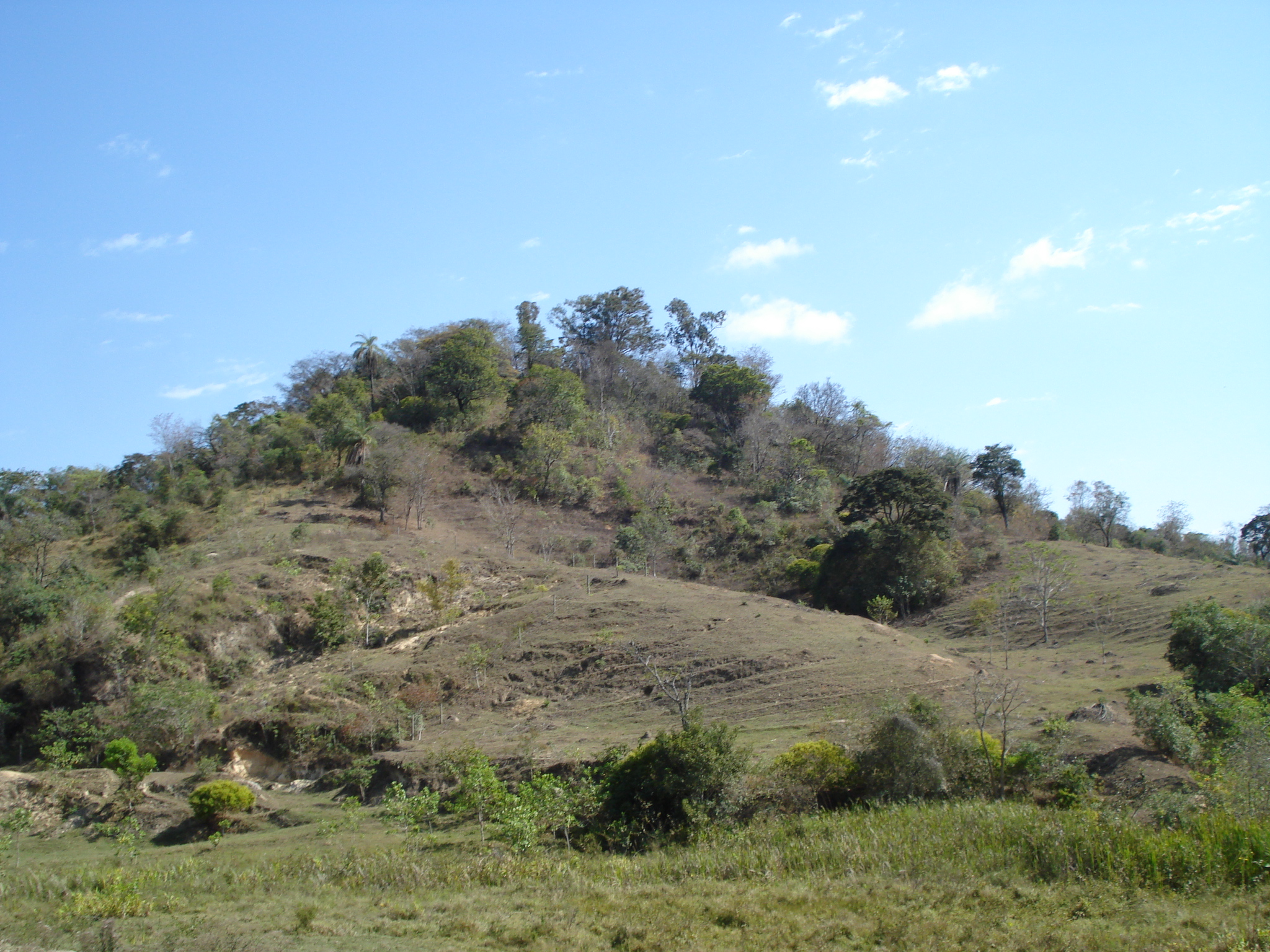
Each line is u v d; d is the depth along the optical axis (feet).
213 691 131.23
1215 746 73.20
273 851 79.82
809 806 72.18
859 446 307.58
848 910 49.08
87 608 143.33
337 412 260.62
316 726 114.11
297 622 152.56
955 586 194.18
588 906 53.06
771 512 246.27
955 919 46.32
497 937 47.62
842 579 199.31
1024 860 54.44
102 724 123.03
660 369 368.07
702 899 52.90
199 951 45.21
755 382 324.60
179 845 89.40
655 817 74.38
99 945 46.16
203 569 166.91
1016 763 73.82
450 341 300.81
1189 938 41.19
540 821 73.56
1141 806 63.82
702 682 114.62
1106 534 256.93
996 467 242.78
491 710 119.65
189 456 260.42
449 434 269.23
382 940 47.37
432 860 68.08
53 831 93.09
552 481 247.50
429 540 194.70
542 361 338.34
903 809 67.21
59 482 247.91
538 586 163.84
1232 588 156.04
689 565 222.07
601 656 127.34
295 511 213.66
